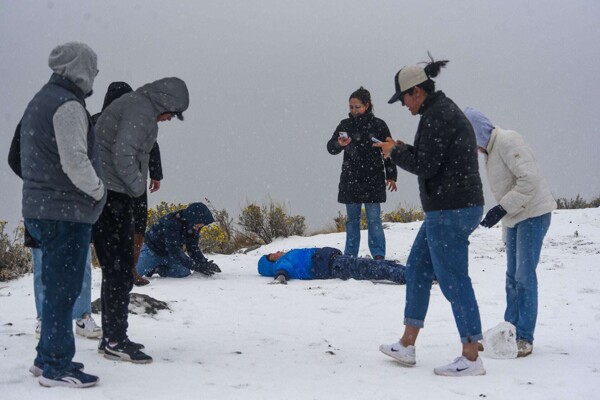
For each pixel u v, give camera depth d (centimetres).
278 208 1452
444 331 638
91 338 589
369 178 981
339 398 432
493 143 567
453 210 498
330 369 508
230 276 966
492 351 541
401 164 511
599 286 818
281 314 715
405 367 519
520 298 555
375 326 664
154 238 912
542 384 466
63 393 427
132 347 515
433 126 498
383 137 984
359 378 483
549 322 663
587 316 682
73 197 436
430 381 477
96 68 461
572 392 446
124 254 511
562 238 1203
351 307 747
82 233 444
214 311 723
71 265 441
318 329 650
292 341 599
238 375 484
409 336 523
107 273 510
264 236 1424
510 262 577
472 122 572
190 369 496
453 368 493
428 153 497
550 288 812
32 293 845
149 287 847
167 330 634
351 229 1004
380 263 891
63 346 443
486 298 775
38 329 568
